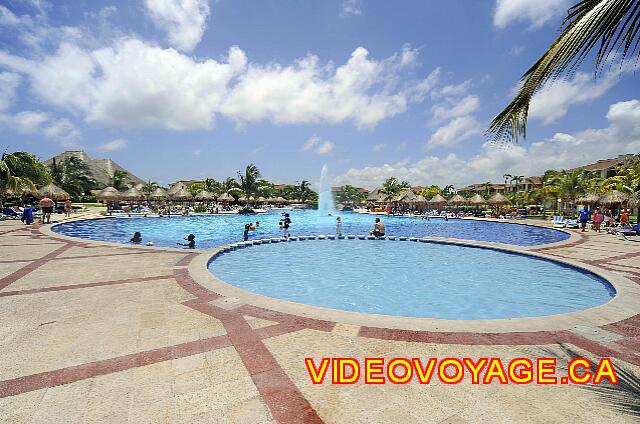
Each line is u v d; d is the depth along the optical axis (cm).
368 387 325
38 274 791
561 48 307
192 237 1486
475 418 278
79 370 349
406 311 765
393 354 398
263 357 386
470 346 422
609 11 284
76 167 5938
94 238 1952
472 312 757
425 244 1706
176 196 4166
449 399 306
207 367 360
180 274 798
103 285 699
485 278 1057
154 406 289
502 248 1394
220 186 7019
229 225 2942
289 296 878
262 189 7362
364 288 954
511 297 862
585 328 486
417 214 4400
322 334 454
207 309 554
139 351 396
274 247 1586
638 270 949
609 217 2436
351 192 10044
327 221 3688
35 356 379
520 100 348
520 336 455
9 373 342
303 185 8569
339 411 286
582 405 298
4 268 855
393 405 296
